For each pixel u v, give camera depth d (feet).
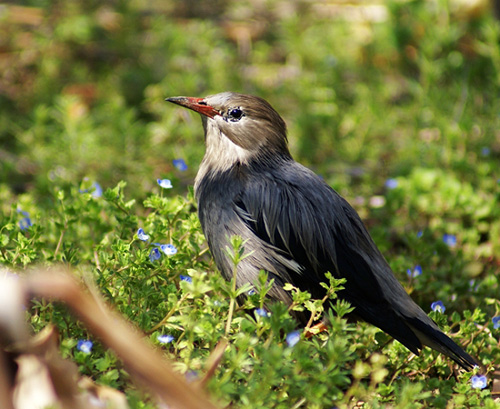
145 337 25.09
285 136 33.30
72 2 63.16
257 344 22.63
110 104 52.29
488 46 55.31
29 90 55.93
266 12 67.26
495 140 49.96
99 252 28.96
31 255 27.78
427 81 52.60
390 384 25.55
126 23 60.80
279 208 30.60
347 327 26.04
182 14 66.69
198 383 20.61
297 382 21.52
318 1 67.51
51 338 19.35
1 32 61.05
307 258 30.35
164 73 56.90
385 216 42.34
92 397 19.86
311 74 57.62
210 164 32.32
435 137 51.21
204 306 25.70
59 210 34.32
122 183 32.24
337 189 43.50
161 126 50.90
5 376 18.17
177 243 30.19
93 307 17.75
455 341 30.30
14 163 47.50
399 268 34.37
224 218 30.91
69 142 47.19
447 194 41.73
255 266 30.09
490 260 38.81
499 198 41.47
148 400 21.66
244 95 32.68
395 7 59.52
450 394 26.02
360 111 53.16
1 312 17.49
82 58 59.47
